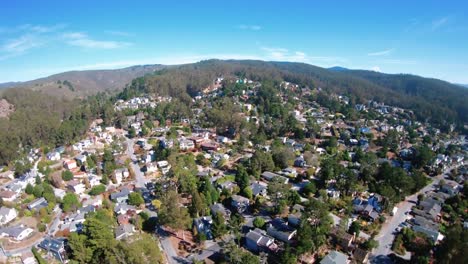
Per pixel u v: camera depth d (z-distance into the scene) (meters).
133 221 76.75
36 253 64.62
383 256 65.25
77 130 160.00
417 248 64.06
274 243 66.06
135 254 53.47
